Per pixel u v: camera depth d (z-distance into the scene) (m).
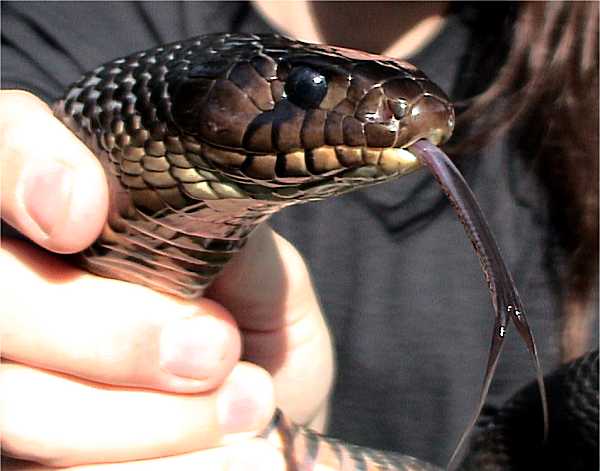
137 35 0.40
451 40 0.40
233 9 0.40
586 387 0.36
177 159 0.25
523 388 0.38
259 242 0.29
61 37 0.39
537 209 0.40
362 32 0.40
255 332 0.31
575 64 0.39
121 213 0.25
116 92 0.26
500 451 0.37
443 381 0.38
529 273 0.39
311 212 0.39
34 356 0.25
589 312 0.39
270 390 0.27
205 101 0.24
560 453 0.36
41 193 0.24
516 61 0.39
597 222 0.39
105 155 0.25
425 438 0.38
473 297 0.39
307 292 0.31
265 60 0.25
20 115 0.25
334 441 0.32
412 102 0.24
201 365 0.26
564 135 0.39
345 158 0.24
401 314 0.38
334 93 0.24
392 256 0.39
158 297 0.26
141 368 0.25
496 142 0.40
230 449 0.27
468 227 0.23
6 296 0.25
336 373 0.39
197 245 0.26
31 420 0.25
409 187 0.39
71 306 0.25
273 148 0.24
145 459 0.26
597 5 0.39
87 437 0.25
